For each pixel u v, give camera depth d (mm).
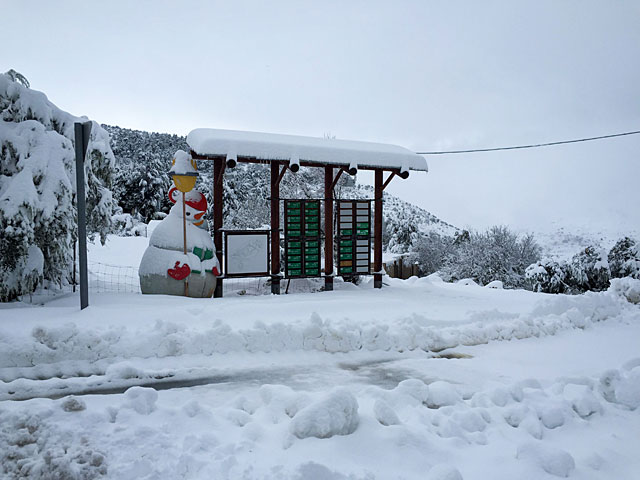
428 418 4219
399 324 8320
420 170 12906
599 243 31656
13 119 10258
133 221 31797
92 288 11820
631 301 11938
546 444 3699
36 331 6328
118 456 3441
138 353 6531
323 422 3703
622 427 4352
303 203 12078
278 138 12156
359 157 12109
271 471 3236
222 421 4102
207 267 10484
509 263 19938
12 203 8969
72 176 10297
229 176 34188
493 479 3336
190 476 3270
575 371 6531
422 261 24219
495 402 4602
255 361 6762
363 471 3295
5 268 9211
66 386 5570
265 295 11227
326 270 12336
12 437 3590
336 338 7359
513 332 8516
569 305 9984
